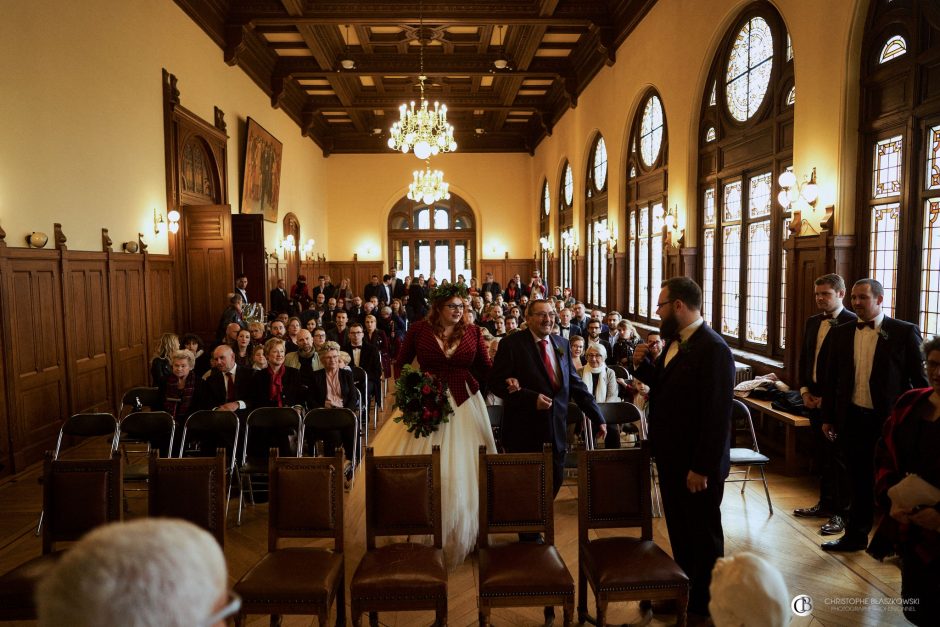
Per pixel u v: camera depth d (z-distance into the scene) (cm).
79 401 732
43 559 311
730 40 855
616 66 1334
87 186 757
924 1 495
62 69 704
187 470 322
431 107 2014
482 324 1055
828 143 607
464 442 417
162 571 77
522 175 2477
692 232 971
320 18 1257
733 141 843
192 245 1052
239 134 1377
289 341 819
